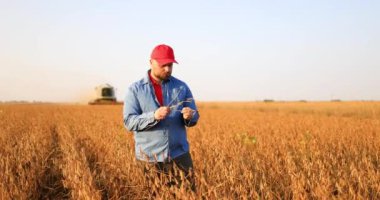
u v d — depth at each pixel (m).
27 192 6.52
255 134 12.23
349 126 15.75
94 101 63.41
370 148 9.73
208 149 8.19
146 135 4.66
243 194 4.76
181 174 4.45
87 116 26.36
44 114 29.11
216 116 27.09
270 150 8.38
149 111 4.65
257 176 5.88
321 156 7.89
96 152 9.51
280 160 7.42
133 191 5.69
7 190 6.20
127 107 4.66
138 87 4.68
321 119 22.48
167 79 4.75
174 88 4.75
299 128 14.72
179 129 4.75
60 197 6.93
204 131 13.93
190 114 4.52
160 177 4.59
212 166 6.41
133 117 4.52
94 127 15.05
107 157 8.05
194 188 4.81
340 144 9.71
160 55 4.46
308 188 5.09
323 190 4.75
